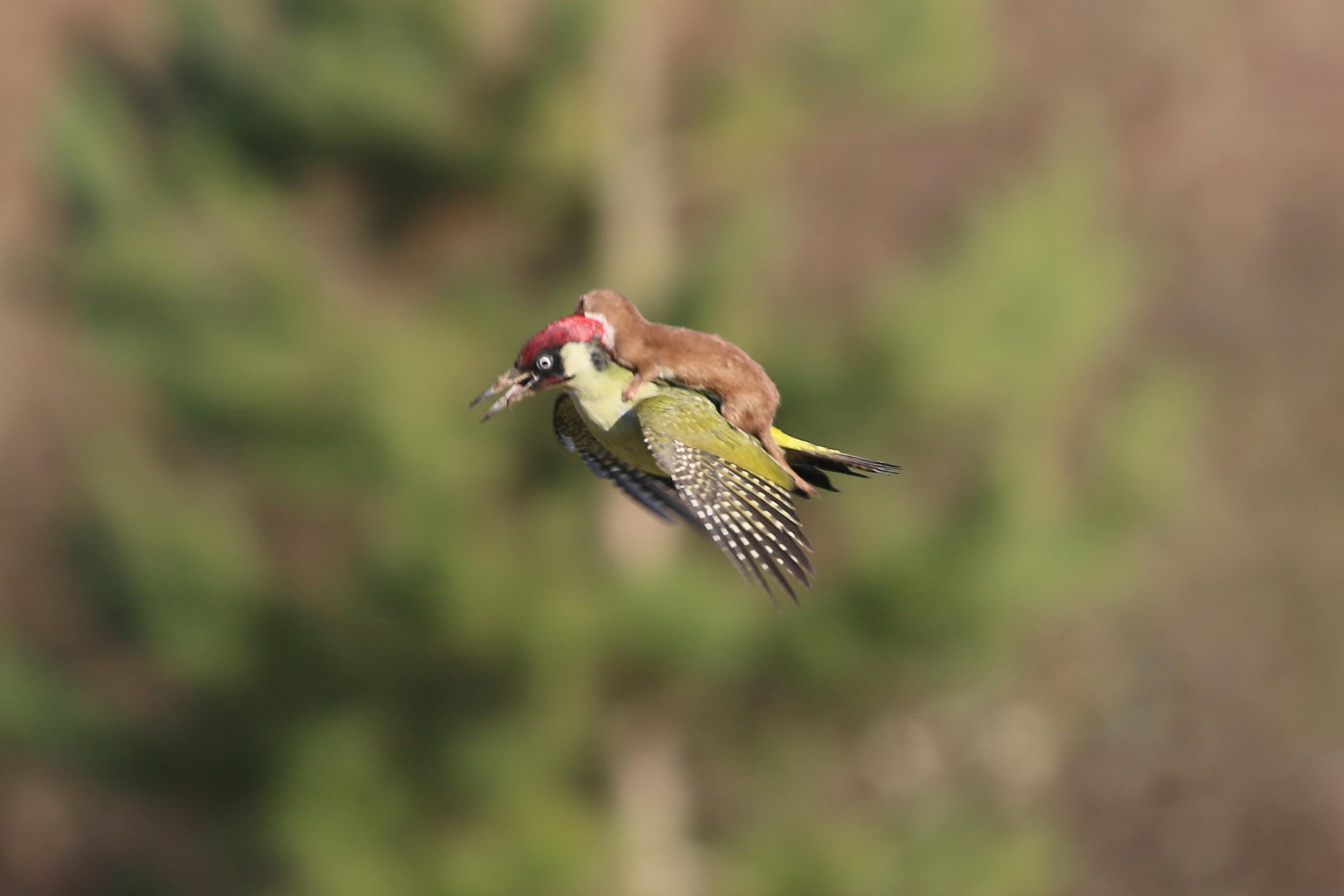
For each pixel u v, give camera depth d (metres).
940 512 14.63
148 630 14.66
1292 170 30.11
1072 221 14.35
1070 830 25.16
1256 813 25.45
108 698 16.23
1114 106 28.95
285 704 14.72
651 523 14.72
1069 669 26.78
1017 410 14.37
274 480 14.41
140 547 14.53
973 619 14.53
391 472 13.40
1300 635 27.23
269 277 13.67
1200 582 27.61
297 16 14.12
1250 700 26.59
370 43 13.98
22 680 15.70
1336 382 29.06
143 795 15.76
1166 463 15.16
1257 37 30.44
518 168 14.54
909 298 14.09
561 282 14.80
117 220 13.80
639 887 15.93
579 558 14.43
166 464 16.05
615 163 15.04
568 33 13.95
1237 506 28.41
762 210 14.20
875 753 23.67
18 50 20.89
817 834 15.69
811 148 19.19
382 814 14.11
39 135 15.12
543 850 13.97
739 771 16.64
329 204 14.88
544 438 14.03
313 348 13.52
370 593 13.92
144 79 15.23
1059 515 14.74
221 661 14.54
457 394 13.72
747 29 15.44
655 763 16.09
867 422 14.34
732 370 7.76
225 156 14.15
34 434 22.92
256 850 15.45
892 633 14.59
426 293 14.79
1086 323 14.33
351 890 13.84
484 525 13.98
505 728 14.20
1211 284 29.77
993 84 16.62
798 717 15.79
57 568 20.81
